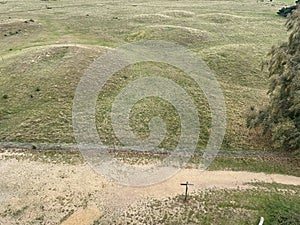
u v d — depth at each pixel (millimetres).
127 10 87312
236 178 32812
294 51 37938
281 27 79625
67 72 49031
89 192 30016
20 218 27656
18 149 35562
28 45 62688
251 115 39406
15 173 32156
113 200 29250
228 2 102250
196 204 29188
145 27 72375
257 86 52875
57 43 61844
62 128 38750
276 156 36594
